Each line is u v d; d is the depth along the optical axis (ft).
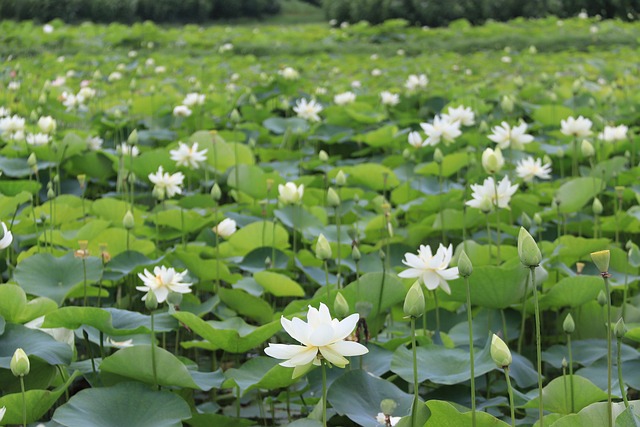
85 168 17.54
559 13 80.43
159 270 8.57
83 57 42.91
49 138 16.37
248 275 12.73
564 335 10.88
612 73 35.22
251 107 23.09
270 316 10.09
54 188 16.52
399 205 14.93
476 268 9.23
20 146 17.19
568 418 6.07
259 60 46.57
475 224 13.83
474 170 16.78
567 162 18.94
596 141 18.63
